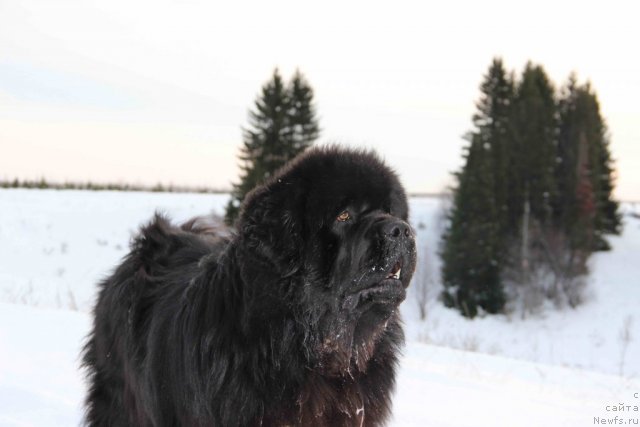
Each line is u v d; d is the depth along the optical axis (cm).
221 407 347
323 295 357
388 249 355
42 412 487
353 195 361
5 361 619
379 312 368
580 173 4594
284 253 351
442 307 3866
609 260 4406
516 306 3909
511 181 4622
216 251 403
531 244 4162
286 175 368
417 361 821
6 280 2262
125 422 425
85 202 3978
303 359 356
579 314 3741
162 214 512
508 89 5322
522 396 672
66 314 876
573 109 5300
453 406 600
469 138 4844
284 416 352
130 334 415
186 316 375
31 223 3397
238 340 349
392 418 463
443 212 4597
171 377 380
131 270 441
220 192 5350
